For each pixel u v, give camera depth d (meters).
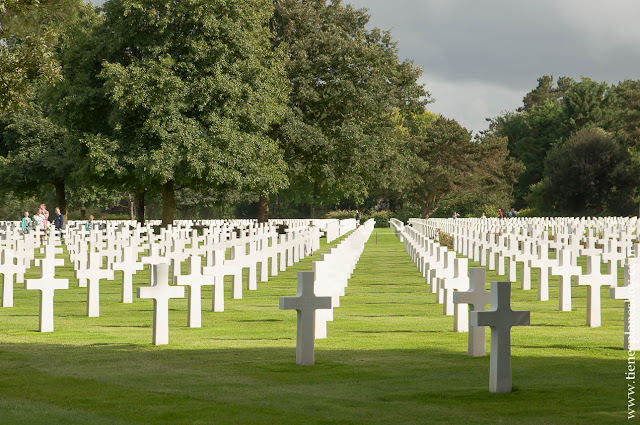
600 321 12.24
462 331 11.34
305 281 8.59
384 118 53.47
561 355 9.23
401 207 107.44
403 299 16.28
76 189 54.91
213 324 12.27
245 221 57.47
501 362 7.12
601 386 7.38
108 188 44.22
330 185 52.62
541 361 8.81
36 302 15.84
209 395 7.08
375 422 6.07
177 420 6.16
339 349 9.71
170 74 37.66
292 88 47.81
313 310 8.62
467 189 100.12
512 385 7.45
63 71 41.34
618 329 11.62
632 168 87.62
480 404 6.66
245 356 9.19
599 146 92.00
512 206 111.38
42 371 8.28
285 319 12.90
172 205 44.16
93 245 24.06
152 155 37.28
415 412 6.38
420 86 53.97
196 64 39.34
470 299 8.99
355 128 48.31
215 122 39.03
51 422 6.09
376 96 50.03
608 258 19.91
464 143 99.44
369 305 15.16
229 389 7.34
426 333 11.21
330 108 50.75
